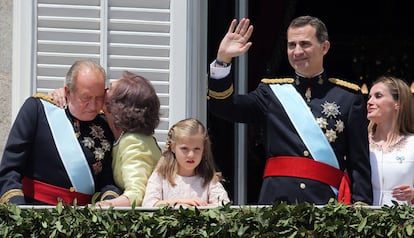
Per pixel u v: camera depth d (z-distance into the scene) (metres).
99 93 20.05
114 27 22.44
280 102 20.78
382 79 21.69
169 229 18.94
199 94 22.73
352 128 20.61
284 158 20.58
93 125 20.28
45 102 20.23
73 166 20.02
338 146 20.55
